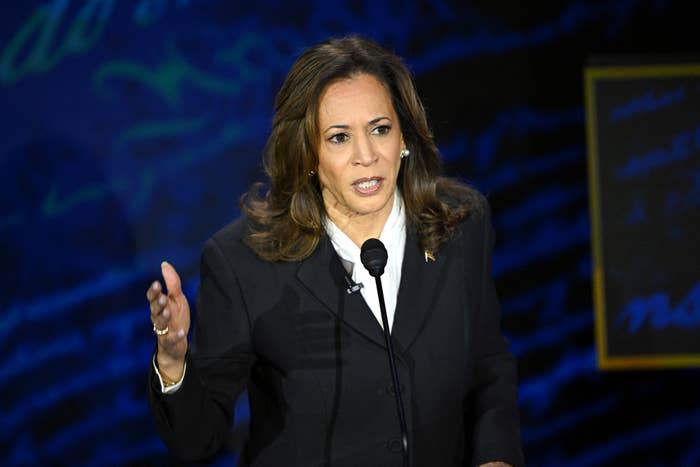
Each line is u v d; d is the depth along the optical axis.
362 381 5.87
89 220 12.55
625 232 12.93
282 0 12.52
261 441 6.12
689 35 12.79
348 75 5.73
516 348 12.98
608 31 12.75
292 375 5.94
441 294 6.19
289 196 6.16
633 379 13.09
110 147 12.48
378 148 5.75
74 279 12.59
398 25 12.61
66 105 12.37
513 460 5.98
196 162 12.61
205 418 5.60
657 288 12.97
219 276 6.16
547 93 12.79
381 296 5.43
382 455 5.86
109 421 12.77
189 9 12.45
